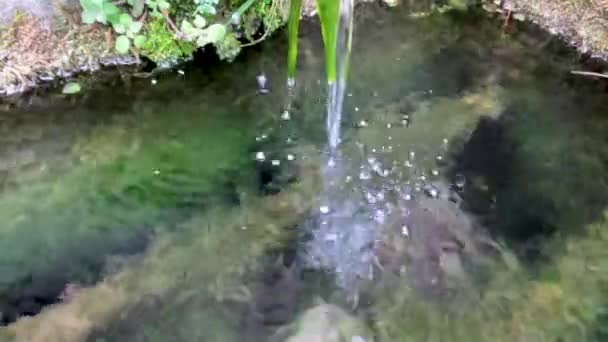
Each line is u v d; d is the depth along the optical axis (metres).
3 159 1.49
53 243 1.32
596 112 1.65
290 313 1.21
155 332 1.17
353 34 1.88
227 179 1.46
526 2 1.92
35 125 1.58
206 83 1.71
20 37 1.60
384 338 1.17
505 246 1.34
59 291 1.23
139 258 1.29
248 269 1.28
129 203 1.40
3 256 1.28
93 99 1.65
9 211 1.37
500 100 1.68
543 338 1.17
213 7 1.65
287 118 1.62
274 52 1.80
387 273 1.29
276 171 1.49
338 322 1.19
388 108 1.64
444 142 1.56
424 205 1.42
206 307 1.21
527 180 1.47
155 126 1.59
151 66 1.72
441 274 1.28
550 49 1.84
